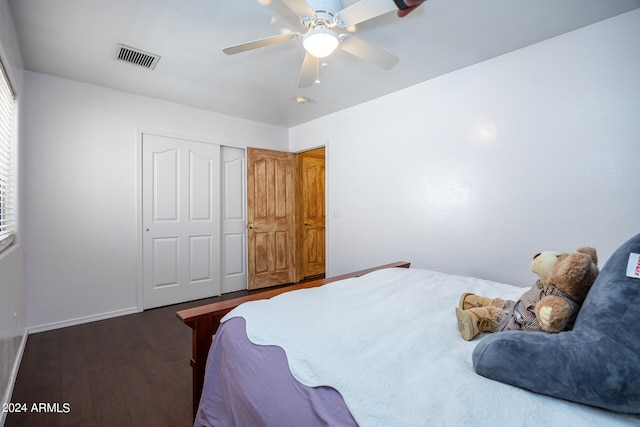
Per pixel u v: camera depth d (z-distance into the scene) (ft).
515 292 5.28
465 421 2.19
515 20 6.31
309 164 15.62
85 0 5.65
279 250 14.12
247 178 13.12
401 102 9.96
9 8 5.86
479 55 7.75
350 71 8.62
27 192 8.46
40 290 8.66
